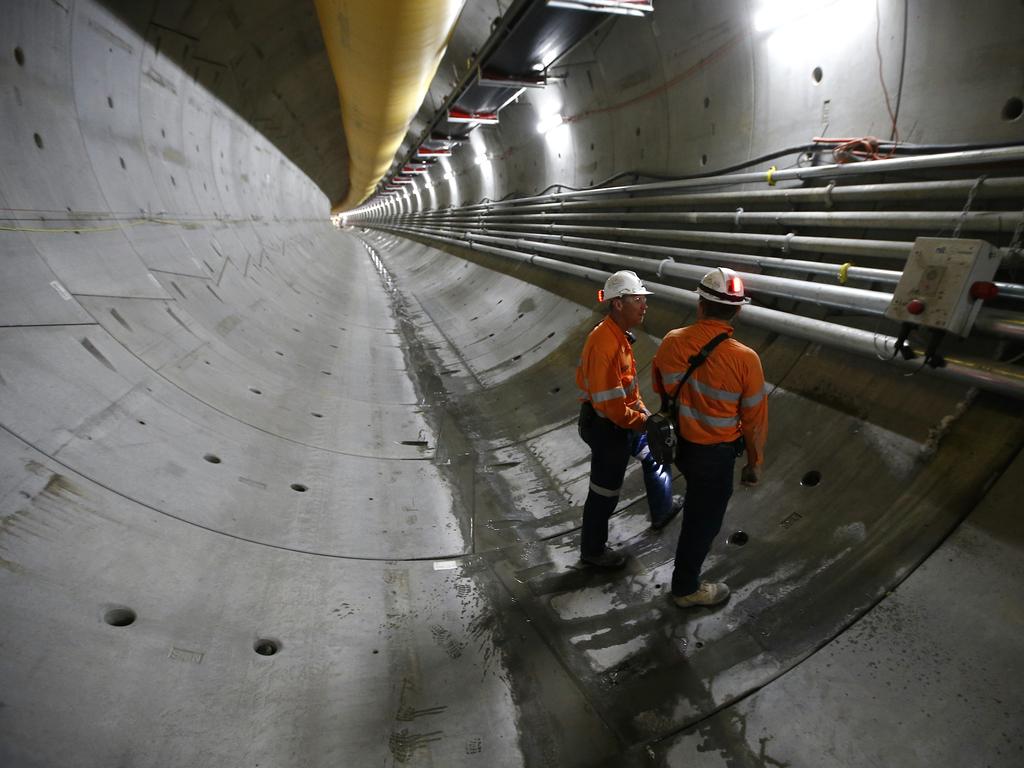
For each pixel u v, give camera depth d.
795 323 4.05
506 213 12.18
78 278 4.02
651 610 3.10
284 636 2.71
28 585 2.19
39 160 4.09
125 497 2.93
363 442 5.16
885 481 3.04
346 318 10.23
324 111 13.81
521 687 2.70
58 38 4.32
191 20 6.11
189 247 6.46
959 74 3.33
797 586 2.88
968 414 2.93
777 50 4.59
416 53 5.56
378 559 3.56
